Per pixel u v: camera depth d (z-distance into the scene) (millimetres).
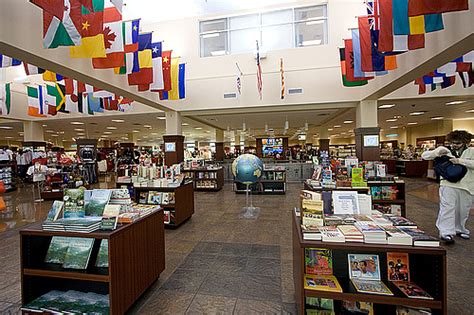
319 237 1770
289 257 3480
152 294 2584
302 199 2041
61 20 2740
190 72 8617
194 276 2959
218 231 4707
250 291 2629
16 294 2627
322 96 7719
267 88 8062
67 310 2045
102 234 1997
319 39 8438
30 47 3371
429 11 2820
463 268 3031
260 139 22344
